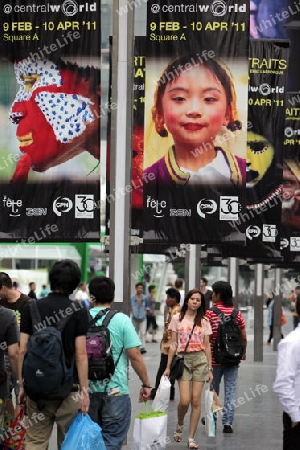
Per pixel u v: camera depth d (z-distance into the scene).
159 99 17.08
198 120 17.06
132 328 11.16
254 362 34.22
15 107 16.42
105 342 10.92
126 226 15.84
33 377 10.11
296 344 9.16
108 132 20.22
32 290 44.62
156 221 17.19
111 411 11.06
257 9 30.27
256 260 32.66
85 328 10.37
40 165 16.36
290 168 26.66
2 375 11.59
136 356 11.12
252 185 23.58
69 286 10.53
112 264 15.84
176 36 16.95
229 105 17.05
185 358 15.70
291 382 9.13
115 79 15.89
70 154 16.31
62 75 16.36
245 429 17.48
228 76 16.95
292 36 30.22
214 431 16.12
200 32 16.92
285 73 23.02
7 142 16.44
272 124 23.28
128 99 15.87
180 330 15.79
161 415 12.61
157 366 32.09
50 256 66.81
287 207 26.70
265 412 19.86
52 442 15.52
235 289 40.66
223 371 17.19
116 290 15.81
